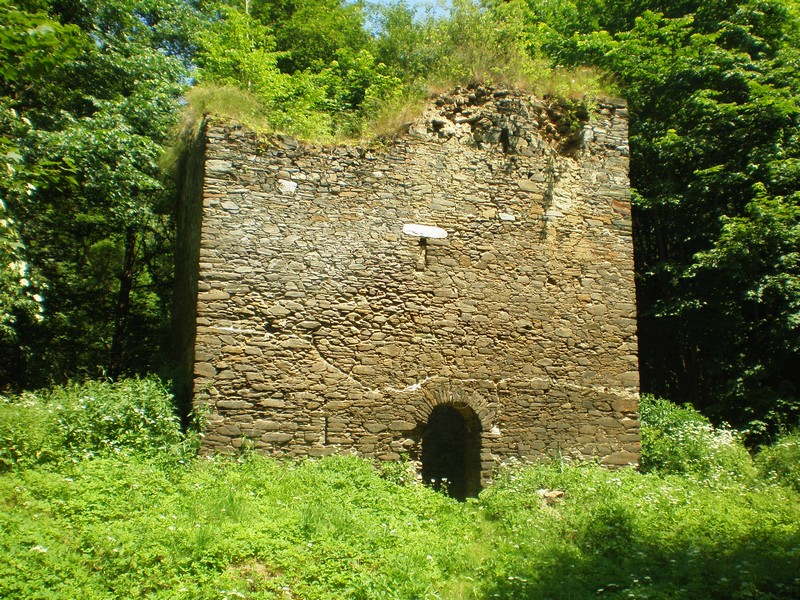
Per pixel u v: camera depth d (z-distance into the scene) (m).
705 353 15.88
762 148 14.47
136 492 7.20
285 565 6.14
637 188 16.98
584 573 6.44
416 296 10.38
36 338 15.55
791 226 13.53
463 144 11.10
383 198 10.48
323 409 9.67
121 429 8.65
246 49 16.66
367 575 6.10
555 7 20.25
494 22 16.70
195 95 10.96
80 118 14.66
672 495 8.84
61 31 6.62
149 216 15.12
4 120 11.60
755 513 8.03
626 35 16.80
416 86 11.36
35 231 14.59
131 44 15.88
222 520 6.92
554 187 11.50
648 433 11.66
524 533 7.63
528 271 11.08
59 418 8.39
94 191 13.85
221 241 9.61
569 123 11.95
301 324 9.76
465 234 10.83
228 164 9.81
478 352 10.57
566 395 10.95
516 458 10.51
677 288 16.09
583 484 9.15
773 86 15.09
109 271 17.97
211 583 5.70
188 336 10.52
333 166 10.31
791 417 13.48
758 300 13.45
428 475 12.10
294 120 10.75
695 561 6.24
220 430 9.21
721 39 16.70
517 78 11.81
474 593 6.06
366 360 9.97
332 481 8.62
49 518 6.36
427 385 10.21
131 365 16.97
